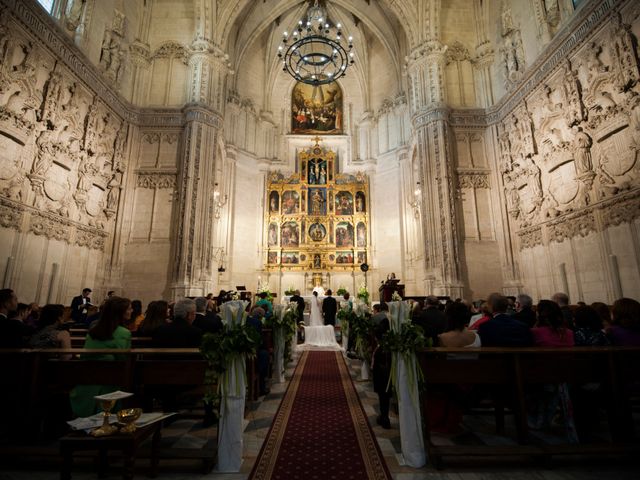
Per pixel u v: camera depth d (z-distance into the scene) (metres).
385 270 21.73
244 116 22.30
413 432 3.94
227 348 3.90
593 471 3.78
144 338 5.50
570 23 11.13
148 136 15.91
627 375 4.13
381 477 3.62
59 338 4.59
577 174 10.84
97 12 13.93
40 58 10.57
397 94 22.33
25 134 10.04
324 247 22.12
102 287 13.88
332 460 3.98
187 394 4.92
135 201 15.34
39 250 10.62
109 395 3.13
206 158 15.67
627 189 9.21
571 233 11.34
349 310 10.70
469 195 15.70
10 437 4.04
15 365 4.14
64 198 11.69
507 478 3.62
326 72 25.05
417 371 4.09
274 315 8.12
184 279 14.23
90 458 3.99
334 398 6.44
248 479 3.60
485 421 5.38
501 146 15.41
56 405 4.61
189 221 14.75
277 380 7.79
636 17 8.89
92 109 13.07
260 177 22.92
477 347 4.25
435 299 6.18
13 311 5.38
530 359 4.16
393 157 22.30
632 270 9.08
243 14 20.80
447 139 15.73
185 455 3.73
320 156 23.75
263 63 24.12
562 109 11.73
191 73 16.25
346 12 23.48
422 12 16.97
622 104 9.30
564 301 6.66
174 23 17.17
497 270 14.98
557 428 4.98
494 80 16.50
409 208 20.72
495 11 16.59
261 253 21.97
